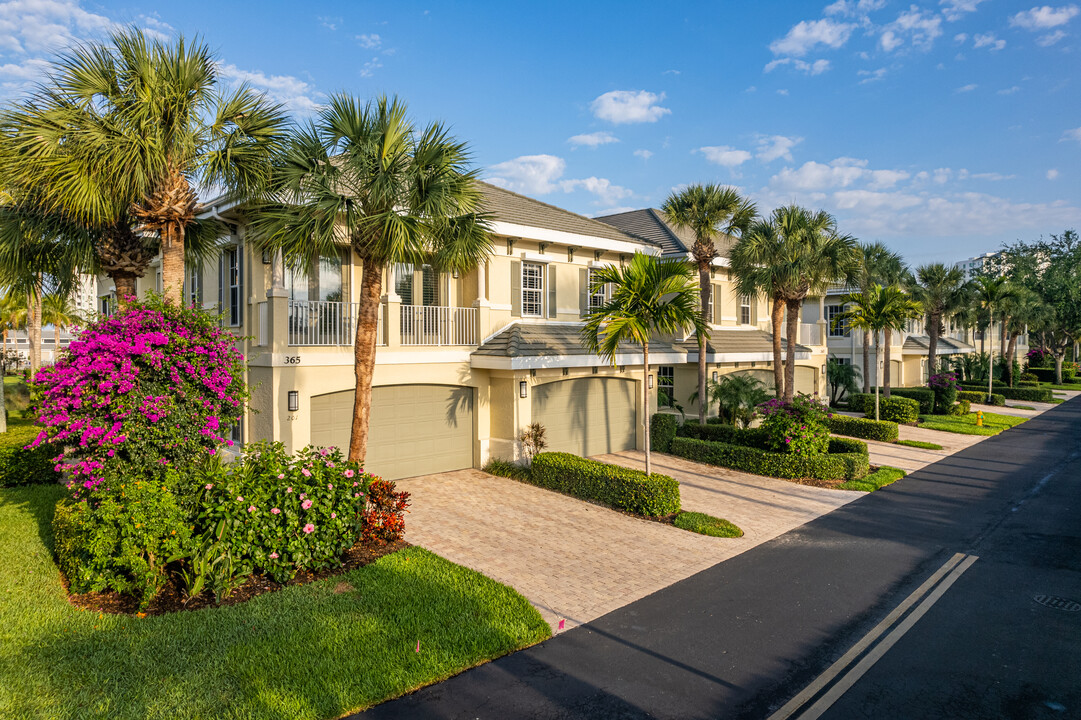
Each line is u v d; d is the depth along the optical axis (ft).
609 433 57.57
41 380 26.63
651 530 34.37
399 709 16.93
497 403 49.70
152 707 16.25
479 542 31.73
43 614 21.42
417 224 33.65
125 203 34.42
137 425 26.86
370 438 44.60
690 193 57.93
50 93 31.76
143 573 22.02
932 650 21.03
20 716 15.61
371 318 34.73
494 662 19.74
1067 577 27.99
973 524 36.45
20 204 35.01
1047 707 17.65
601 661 19.93
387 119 34.17
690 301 38.22
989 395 106.73
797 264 56.80
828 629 22.54
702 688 18.42
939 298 102.63
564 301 57.16
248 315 42.80
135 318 28.17
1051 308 138.31
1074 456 59.36
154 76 31.83
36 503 36.78
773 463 48.73
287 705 16.53
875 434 67.62
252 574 25.50
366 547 29.63
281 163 33.88
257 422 41.57
